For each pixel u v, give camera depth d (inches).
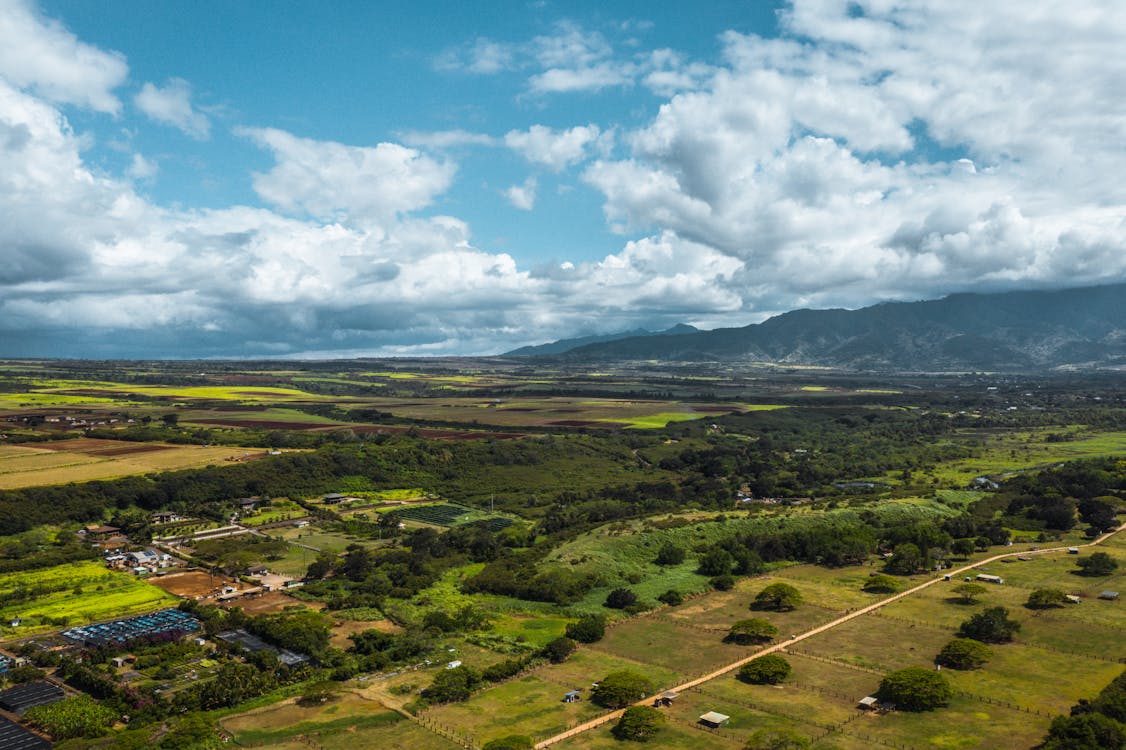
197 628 5029.5
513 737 3452.3
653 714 3690.9
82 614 5275.6
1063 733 3361.2
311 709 3956.7
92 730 3659.0
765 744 3420.3
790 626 5132.9
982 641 4761.3
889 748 3472.0
